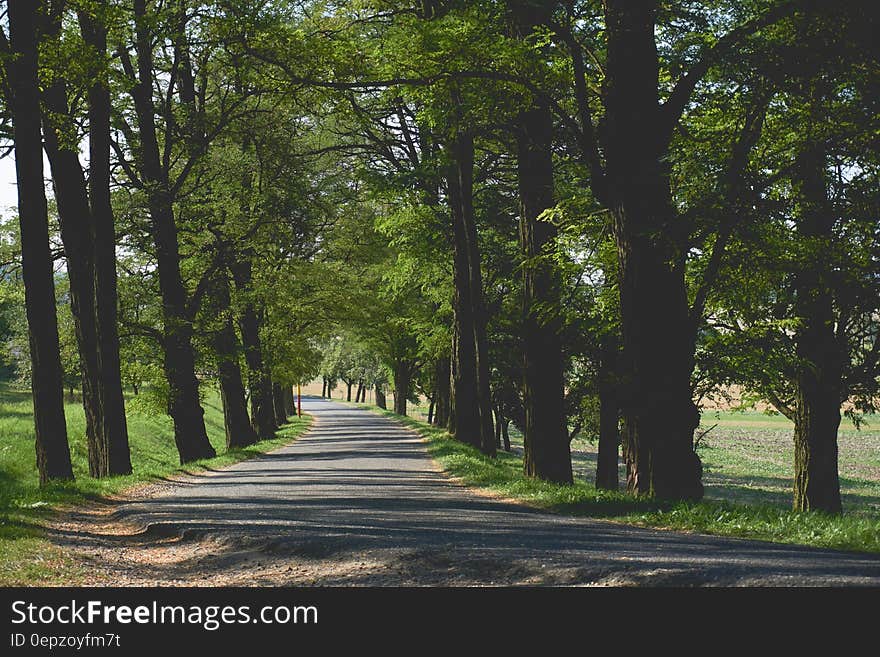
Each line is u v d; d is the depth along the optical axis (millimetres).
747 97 16562
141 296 32500
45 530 12641
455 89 16438
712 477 55781
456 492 19656
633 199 15664
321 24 27625
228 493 19234
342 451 37250
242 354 40188
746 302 19641
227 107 32312
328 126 36438
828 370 20125
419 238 33031
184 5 25484
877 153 17453
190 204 34500
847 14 14461
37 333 18812
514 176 31859
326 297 46562
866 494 46219
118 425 25500
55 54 19016
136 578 9742
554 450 22469
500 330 34906
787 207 17359
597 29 17547
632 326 15922
